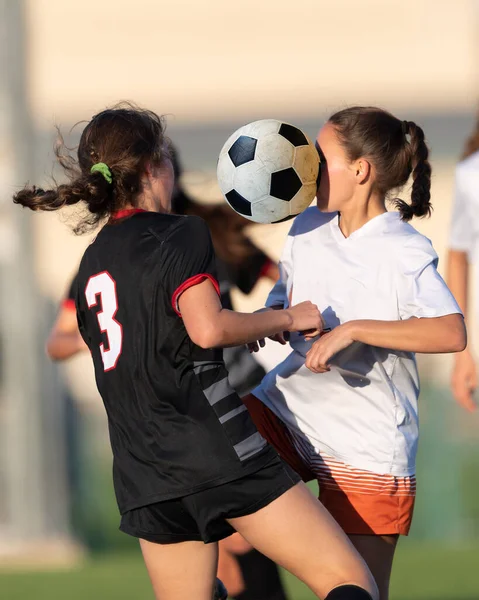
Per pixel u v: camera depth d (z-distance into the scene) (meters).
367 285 12.31
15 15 33.28
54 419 33.69
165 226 11.42
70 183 11.58
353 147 12.41
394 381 12.55
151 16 77.75
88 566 27.69
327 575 11.15
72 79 77.81
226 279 16.20
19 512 33.09
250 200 12.52
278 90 76.31
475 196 16.88
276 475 11.23
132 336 11.25
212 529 11.20
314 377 12.85
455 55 75.31
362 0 76.19
